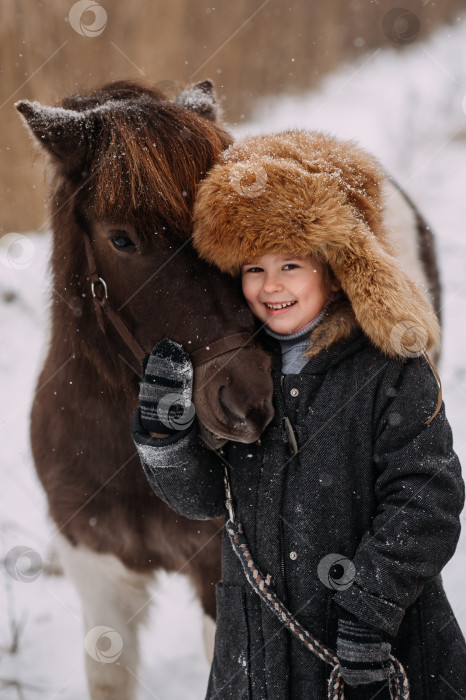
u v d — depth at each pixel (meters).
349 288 1.48
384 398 1.51
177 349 1.65
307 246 1.46
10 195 6.04
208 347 1.64
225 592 1.65
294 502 1.54
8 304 5.38
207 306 1.67
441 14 13.81
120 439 2.12
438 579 1.66
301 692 1.54
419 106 9.75
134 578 2.33
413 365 1.53
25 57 6.44
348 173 1.56
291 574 1.54
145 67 8.12
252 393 1.55
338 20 12.08
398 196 3.42
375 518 1.49
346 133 9.04
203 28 9.59
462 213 7.18
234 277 1.69
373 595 1.42
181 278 1.70
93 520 2.23
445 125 9.30
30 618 2.91
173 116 1.78
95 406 2.14
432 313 1.55
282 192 1.46
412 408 1.49
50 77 6.60
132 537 2.21
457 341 4.90
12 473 3.82
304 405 1.55
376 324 1.44
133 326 1.82
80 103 2.12
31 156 2.36
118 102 1.96
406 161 8.35
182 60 8.81
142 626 2.50
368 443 1.52
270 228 1.46
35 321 5.17
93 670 2.36
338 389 1.54
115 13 8.34
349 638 1.43
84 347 2.09
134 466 2.13
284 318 1.58
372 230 1.57
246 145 1.67
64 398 2.23
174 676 2.64
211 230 1.55
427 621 1.58
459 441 3.68
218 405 1.59
